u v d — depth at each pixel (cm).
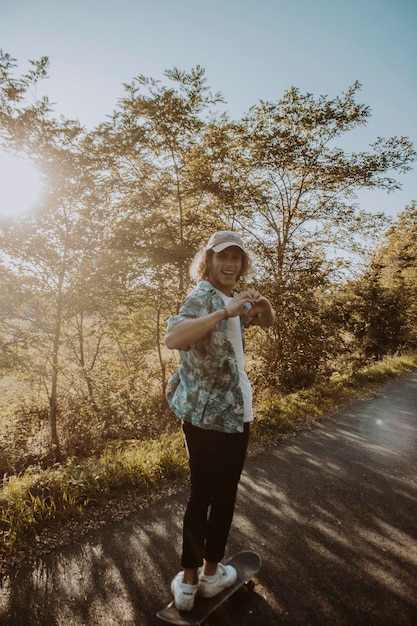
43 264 580
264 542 239
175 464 334
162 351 969
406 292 1409
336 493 308
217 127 792
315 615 180
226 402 165
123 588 197
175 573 209
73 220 601
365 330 1234
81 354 712
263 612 181
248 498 298
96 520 260
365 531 253
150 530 250
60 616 179
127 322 751
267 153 963
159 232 730
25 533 240
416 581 205
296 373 834
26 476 303
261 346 880
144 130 666
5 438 595
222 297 180
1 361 555
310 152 977
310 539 243
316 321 817
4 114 518
